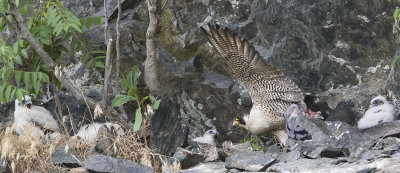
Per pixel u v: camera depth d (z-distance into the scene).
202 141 11.12
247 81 10.89
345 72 11.77
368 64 11.68
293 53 11.80
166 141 10.43
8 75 10.36
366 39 11.59
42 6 11.05
